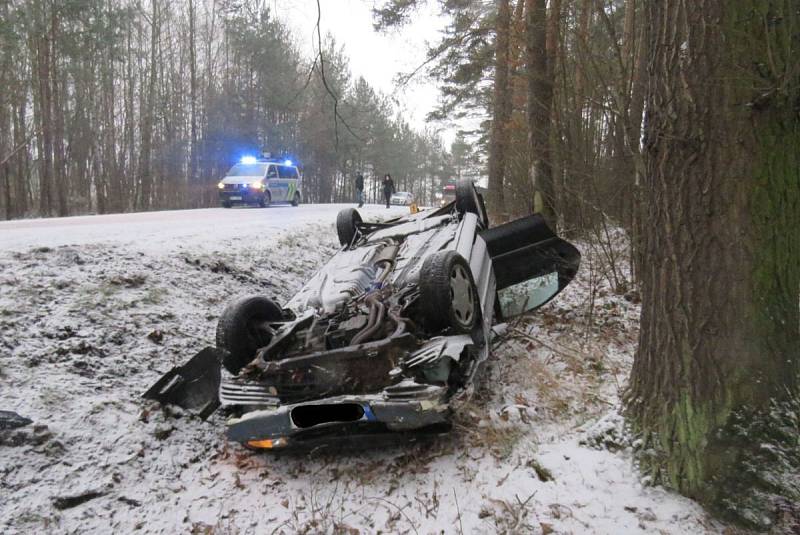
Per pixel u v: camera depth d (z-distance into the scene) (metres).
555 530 2.84
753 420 2.82
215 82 38.62
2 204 31.81
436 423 3.89
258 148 33.91
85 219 12.67
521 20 10.78
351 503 3.58
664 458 3.05
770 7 2.72
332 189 54.22
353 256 5.93
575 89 8.56
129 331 5.38
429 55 12.62
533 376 4.86
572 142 8.73
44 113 27.27
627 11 8.21
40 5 25.81
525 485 3.26
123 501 3.58
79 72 30.00
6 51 25.36
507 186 12.12
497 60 12.35
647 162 3.29
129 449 4.00
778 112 2.78
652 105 3.16
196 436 4.39
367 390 4.11
